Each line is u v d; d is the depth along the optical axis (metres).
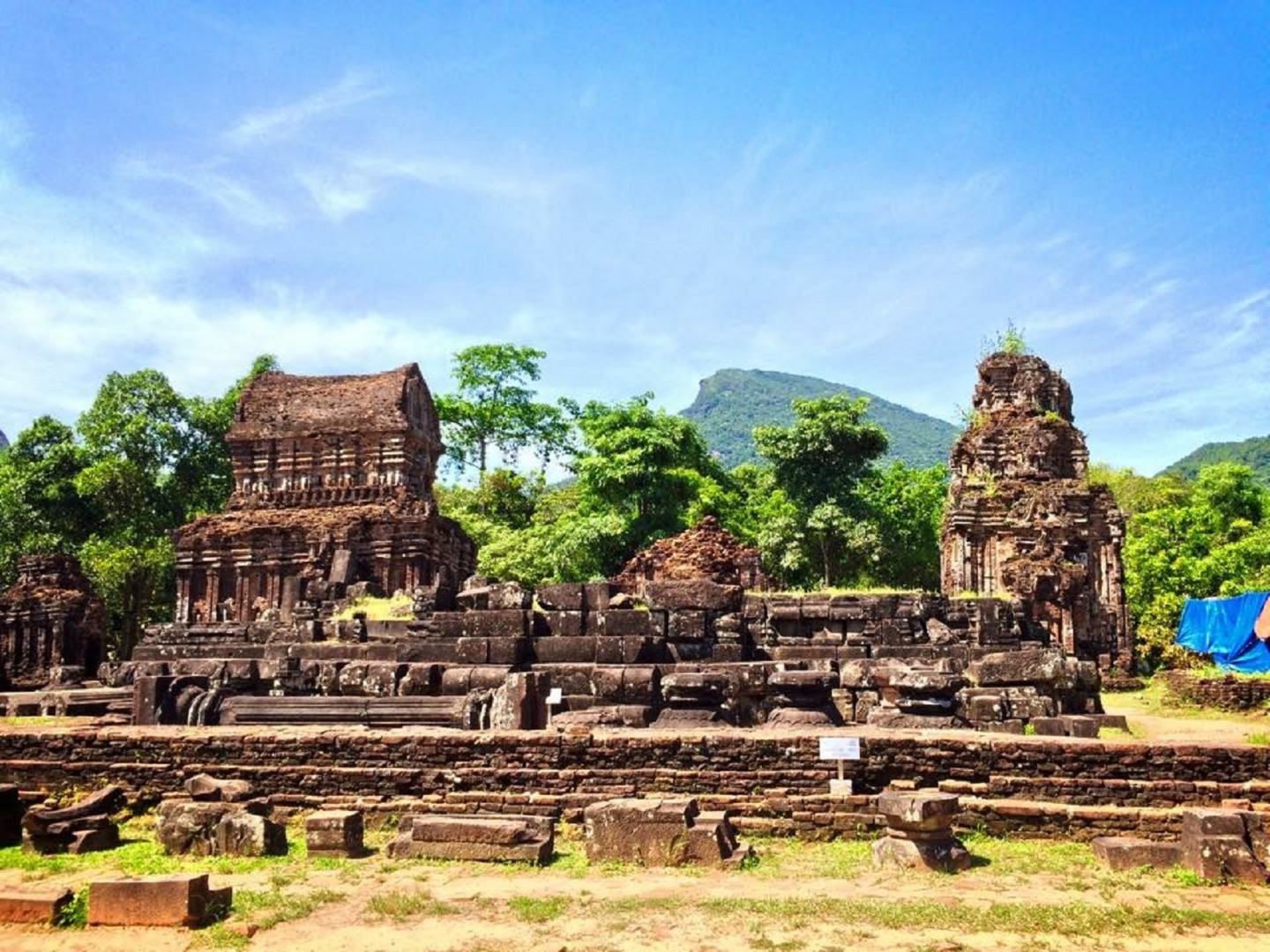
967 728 22.83
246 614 52.75
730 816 17.98
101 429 66.06
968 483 53.78
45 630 50.47
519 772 19.27
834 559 63.12
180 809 17.33
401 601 38.78
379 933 12.38
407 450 55.34
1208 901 13.41
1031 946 11.66
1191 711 35.06
